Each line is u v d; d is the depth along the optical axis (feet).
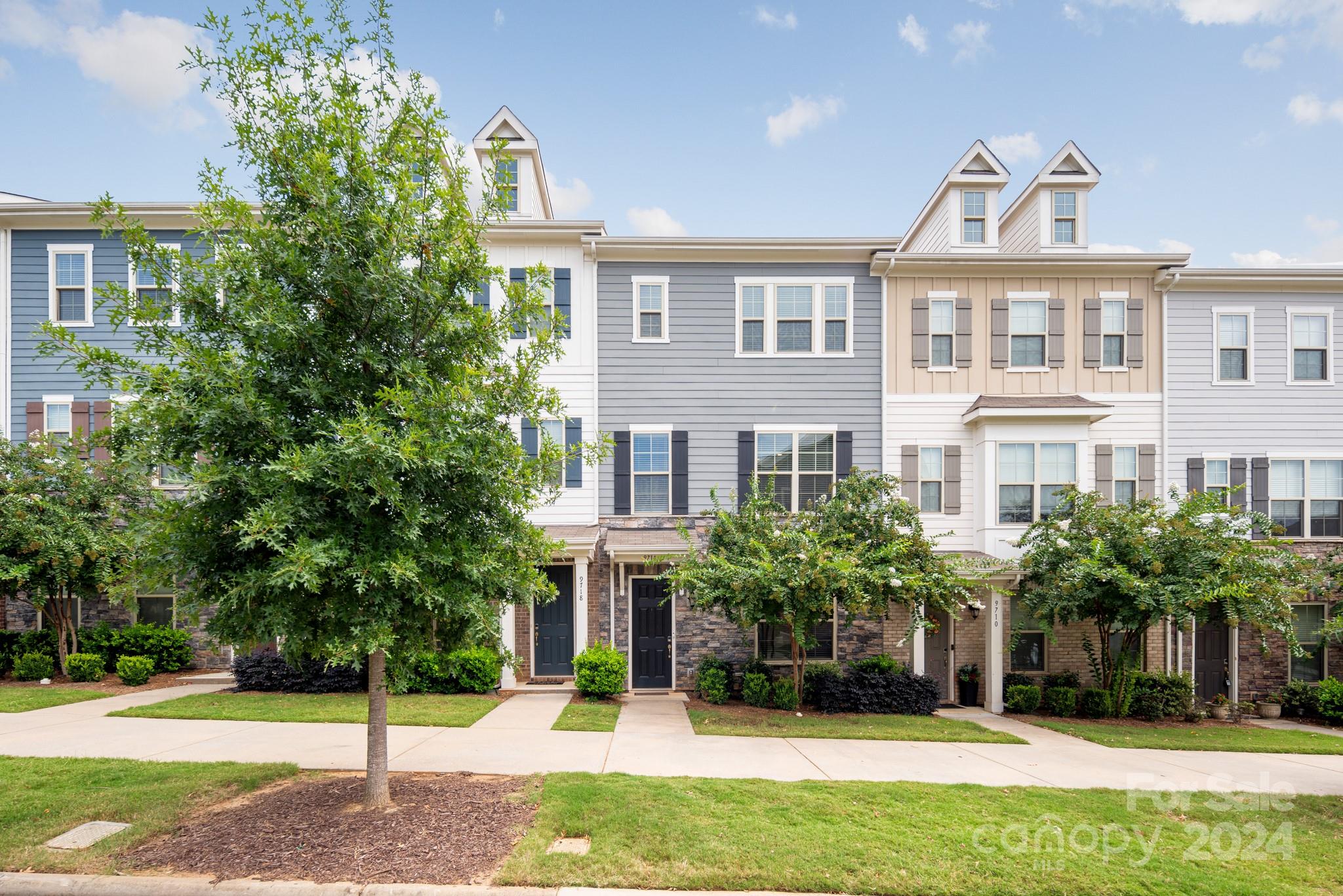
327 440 17.69
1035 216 52.13
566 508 45.83
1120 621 39.86
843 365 47.19
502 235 46.03
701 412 46.62
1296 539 46.83
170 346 17.76
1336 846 19.40
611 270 46.65
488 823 19.01
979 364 47.55
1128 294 48.03
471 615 18.72
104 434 17.88
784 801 21.29
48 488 41.19
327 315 19.07
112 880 15.75
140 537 17.57
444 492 19.33
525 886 15.74
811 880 16.11
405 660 19.49
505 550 20.93
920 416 47.24
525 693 41.29
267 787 22.03
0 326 45.39
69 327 45.62
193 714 32.94
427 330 20.04
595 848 17.40
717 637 44.65
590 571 44.75
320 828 18.56
